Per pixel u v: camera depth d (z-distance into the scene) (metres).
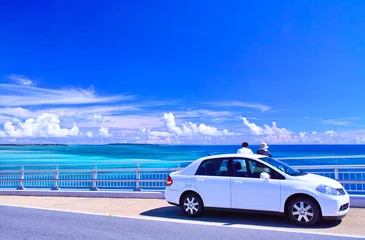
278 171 6.96
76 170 12.52
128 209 9.12
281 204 6.73
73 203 10.38
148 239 5.82
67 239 5.89
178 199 7.84
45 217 8.04
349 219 7.23
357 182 9.12
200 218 7.69
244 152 9.98
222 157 7.68
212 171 7.64
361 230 6.30
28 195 12.59
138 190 11.66
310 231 6.22
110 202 10.44
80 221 7.51
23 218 7.93
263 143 10.24
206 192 7.50
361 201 8.57
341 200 6.42
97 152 112.50
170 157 78.75
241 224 7.00
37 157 103.44
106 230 6.56
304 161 48.22
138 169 11.73
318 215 6.47
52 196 12.18
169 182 8.05
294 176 6.89
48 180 12.90
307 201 6.57
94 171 12.38
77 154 106.25
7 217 8.08
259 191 6.94
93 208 9.38
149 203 10.12
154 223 7.21
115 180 11.98
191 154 88.94
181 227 6.79
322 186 6.52
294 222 6.71
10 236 6.16
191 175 7.80
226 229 6.56
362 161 48.47
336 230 6.30
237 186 7.17
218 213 8.24
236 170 7.40
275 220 7.33
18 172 13.50
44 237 6.06
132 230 6.55
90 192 11.78
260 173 7.11
